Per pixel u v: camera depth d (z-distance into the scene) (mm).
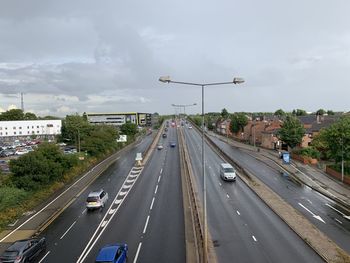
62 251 28406
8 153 95000
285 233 30656
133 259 25938
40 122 162125
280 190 48594
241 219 34969
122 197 46375
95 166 73250
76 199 46375
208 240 29000
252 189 48906
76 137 104188
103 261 22828
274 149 96188
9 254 25141
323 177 57719
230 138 133250
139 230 32719
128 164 75062
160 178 58531
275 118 137000
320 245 27391
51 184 51406
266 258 25156
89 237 31500
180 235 31016
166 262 25250
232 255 25797
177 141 120875
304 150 76938
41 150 53156
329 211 37938
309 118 106438
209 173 62469
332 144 56688
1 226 35188
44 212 40469
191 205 41031
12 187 44750
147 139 137125
